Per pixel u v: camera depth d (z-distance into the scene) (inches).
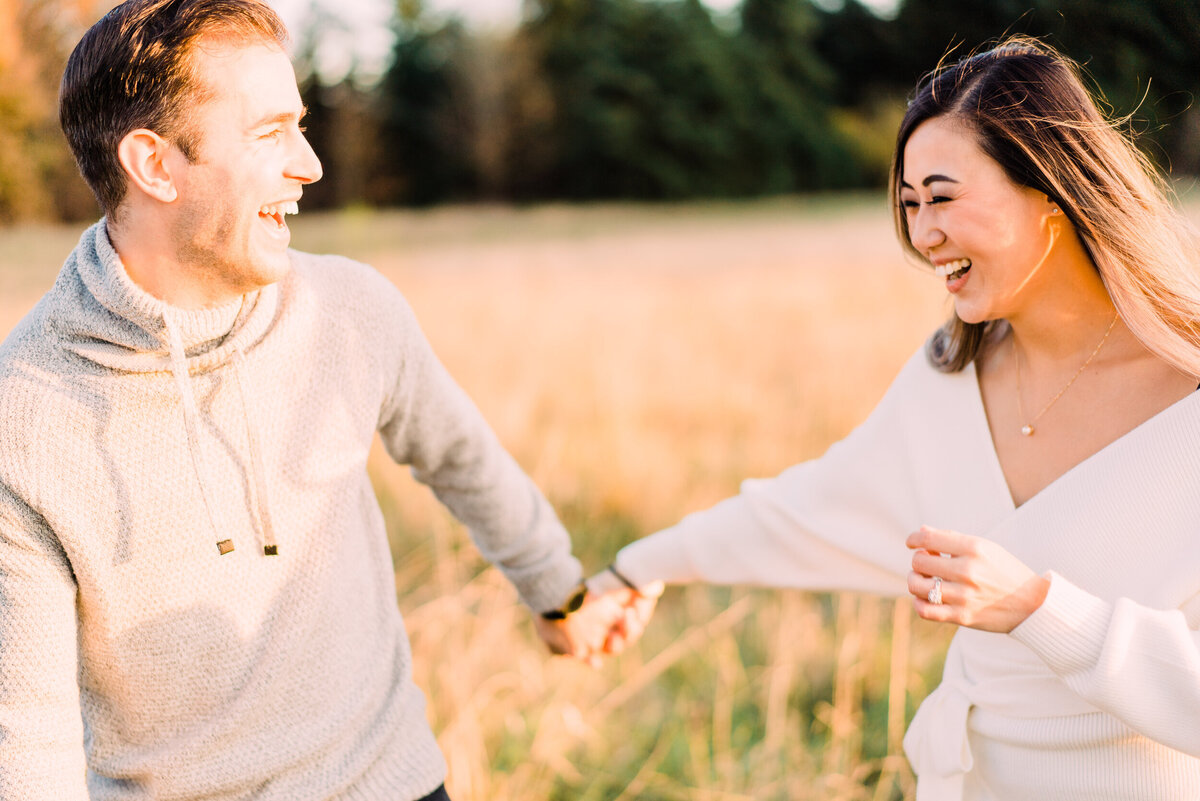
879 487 65.6
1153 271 51.4
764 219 1210.6
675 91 1497.3
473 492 70.0
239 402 52.1
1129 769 52.6
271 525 52.7
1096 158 51.2
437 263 696.4
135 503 49.5
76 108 47.8
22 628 48.1
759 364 288.4
